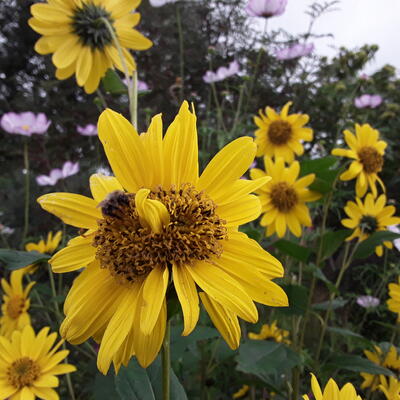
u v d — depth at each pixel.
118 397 0.28
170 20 1.42
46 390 0.42
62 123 1.77
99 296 0.20
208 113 0.90
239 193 0.22
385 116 0.96
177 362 0.42
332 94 1.00
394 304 0.44
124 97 1.39
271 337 0.56
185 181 0.22
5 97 2.21
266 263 0.21
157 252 0.20
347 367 0.37
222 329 0.20
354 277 0.81
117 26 0.42
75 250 0.21
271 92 1.14
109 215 0.20
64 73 0.42
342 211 0.82
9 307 0.51
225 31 1.33
